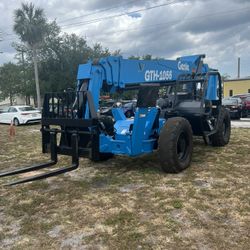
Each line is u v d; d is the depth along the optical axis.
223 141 9.38
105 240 4.02
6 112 20.77
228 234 4.02
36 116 20.16
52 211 5.04
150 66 7.40
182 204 5.01
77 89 6.36
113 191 5.82
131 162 7.89
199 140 10.58
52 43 38.09
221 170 6.88
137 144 6.48
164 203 5.09
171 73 8.11
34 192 5.98
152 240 3.95
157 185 6.02
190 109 8.02
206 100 8.53
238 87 44.78
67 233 4.26
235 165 7.27
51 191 6.00
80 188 6.09
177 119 6.82
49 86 37.69
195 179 6.29
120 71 6.63
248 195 5.30
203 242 3.85
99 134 6.07
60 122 6.15
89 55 39.16
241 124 16.42
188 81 8.23
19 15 32.34
